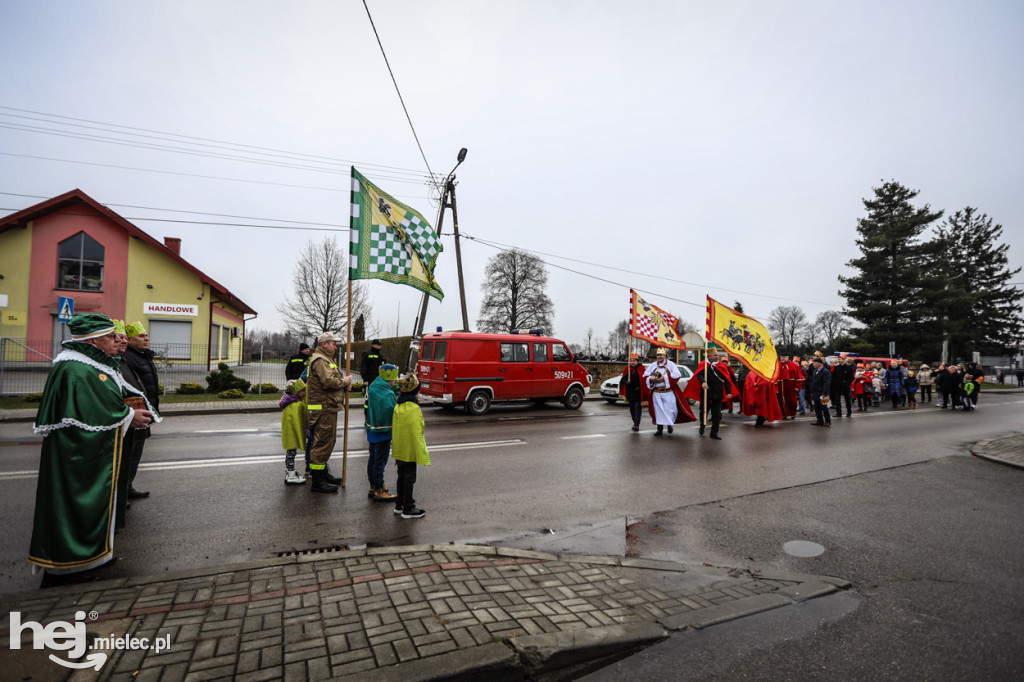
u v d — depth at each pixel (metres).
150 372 5.61
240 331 34.69
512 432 10.70
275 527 4.82
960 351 44.81
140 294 24.55
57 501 3.50
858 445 9.85
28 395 14.37
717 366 10.88
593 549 4.48
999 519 5.45
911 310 36.41
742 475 7.23
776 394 12.59
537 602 3.26
